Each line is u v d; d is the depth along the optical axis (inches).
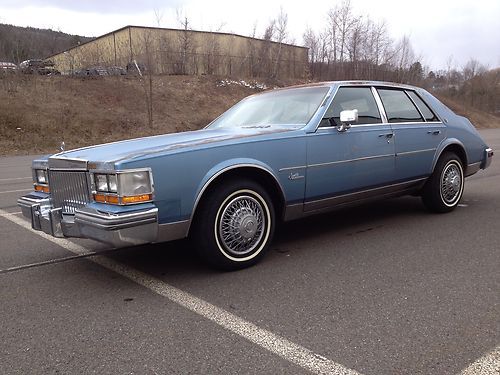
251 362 100.8
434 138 222.8
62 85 1023.0
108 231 132.4
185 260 171.3
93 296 140.0
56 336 115.3
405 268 157.3
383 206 256.7
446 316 120.4
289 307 128.4
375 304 128.9
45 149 805.9
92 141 866.1
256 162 157.5
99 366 101.0
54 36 1473.9
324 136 177.0
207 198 150.1
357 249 179.9
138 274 158.2
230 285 145.6
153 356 104.4
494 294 133.7
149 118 972.6
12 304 135.6
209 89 1232.8
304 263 164.7
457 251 174.4
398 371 96.0
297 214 175.0
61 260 176.1
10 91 930.1
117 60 1341.0
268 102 208.7
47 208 161.3
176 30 1381.6
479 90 2079.2
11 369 100.7
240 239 156.9
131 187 134.5
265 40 1536.7
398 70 1675.7
